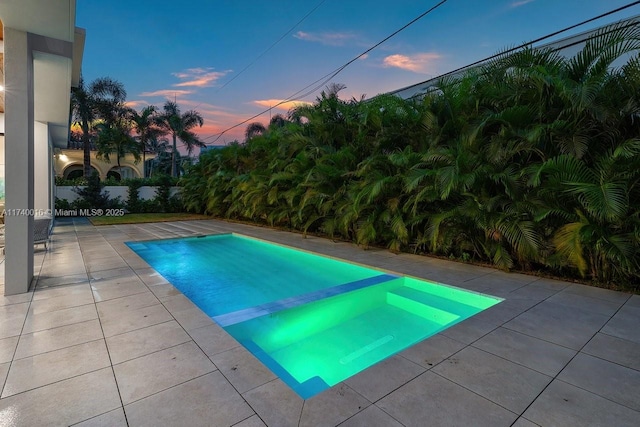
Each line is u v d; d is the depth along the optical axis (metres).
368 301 4.40
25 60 3.72
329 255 6.36
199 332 2.75
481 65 6.16
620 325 2.94
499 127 4.99
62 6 3.28
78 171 24.06
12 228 3.71
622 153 3.70
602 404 1.82
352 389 1.94
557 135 4.38
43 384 1.99
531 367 2.21
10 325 2.87
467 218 5.34
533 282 4.38
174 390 1.93
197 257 7.12
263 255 7.30
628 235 3.91
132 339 2.61
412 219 5.92
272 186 9.73
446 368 2.19
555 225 4.53
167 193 17.11
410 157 5.84
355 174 7.02
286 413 1.72
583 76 4.52
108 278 4.45
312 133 9.18
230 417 1.69
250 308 3.84
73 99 19.11
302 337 3.31
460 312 3.80
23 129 3.73
